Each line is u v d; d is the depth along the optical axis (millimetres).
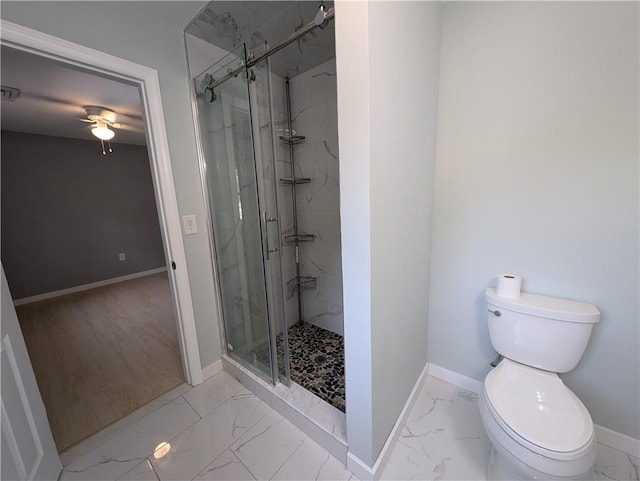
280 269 1601
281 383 1700
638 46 1018
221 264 1902
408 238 1284
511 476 1110
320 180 2211
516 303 1273
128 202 4445
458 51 1384
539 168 1272
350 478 1227
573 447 904
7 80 1995
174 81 1571
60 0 1154
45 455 1188
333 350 2195
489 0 1271
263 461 1316
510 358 1346
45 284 3729
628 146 1083
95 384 1883
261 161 1489
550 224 1286
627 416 1249
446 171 1525
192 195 1719
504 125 1324
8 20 1041
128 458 1349
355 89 866
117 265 4383
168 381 1898
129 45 1377
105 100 2453
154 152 1541
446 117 1474
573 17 1110
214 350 1958
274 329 1638
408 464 1274
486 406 1118
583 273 1243
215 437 1450
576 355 1200
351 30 839
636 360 1189
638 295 1147
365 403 1112
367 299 998
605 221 1167
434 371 1819
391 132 1008
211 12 1443
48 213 3721
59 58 1194
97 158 4094
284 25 1581
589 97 1126
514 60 1255
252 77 1405
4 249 3438
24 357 1146
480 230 1481
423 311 1632
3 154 3377
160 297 3617
